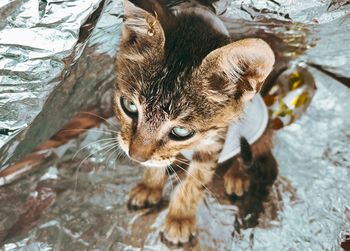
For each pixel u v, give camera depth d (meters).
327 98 0.34
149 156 0.26
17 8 0.22
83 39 0.24
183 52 0.25
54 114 0.26
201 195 0.30
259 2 0.24
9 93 0.23
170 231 0.29
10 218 0.27
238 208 0.31
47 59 0.22
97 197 0.29
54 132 0.27
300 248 0.29
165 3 0.27
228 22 0.26
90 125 0.29
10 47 0.22
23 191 0.27
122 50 0.26
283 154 0.32
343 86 0.33
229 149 0.29
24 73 0.22
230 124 0.27
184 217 0.30
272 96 0.31
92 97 0.28
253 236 0.30
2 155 0.24
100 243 0.28
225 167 0.31
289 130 0.33
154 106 0.25
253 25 0.26
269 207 0.31
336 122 0.34
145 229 0.29
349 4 0.24
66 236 0.28
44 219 0.27
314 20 0.24
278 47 0.28
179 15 0.26
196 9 0.26
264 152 0.32
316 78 0.33
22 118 0.23
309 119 0.33
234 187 0.31
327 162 0.32
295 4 0.24
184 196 0.30
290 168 0.32
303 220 0.30
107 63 0.27
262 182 0.31
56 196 0.28
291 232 0.30
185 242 0.29
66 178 0.29
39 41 0.22
